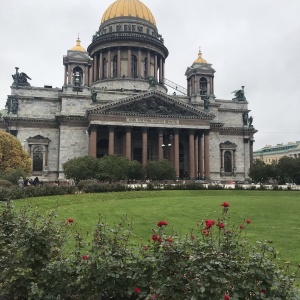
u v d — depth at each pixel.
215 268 9.05
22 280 11.38
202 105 106.88
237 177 107.25
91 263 10.52
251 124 111.81
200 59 113.88
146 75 117.81
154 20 128.12
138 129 94.06
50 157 97.31
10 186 54.53
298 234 24.41
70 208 37.97
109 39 116.56
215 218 31.33
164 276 9.58
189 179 92.69
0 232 13.53
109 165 70.75
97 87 111.00
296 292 9.09
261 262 9.12
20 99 98.25
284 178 87.50
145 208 37.66
